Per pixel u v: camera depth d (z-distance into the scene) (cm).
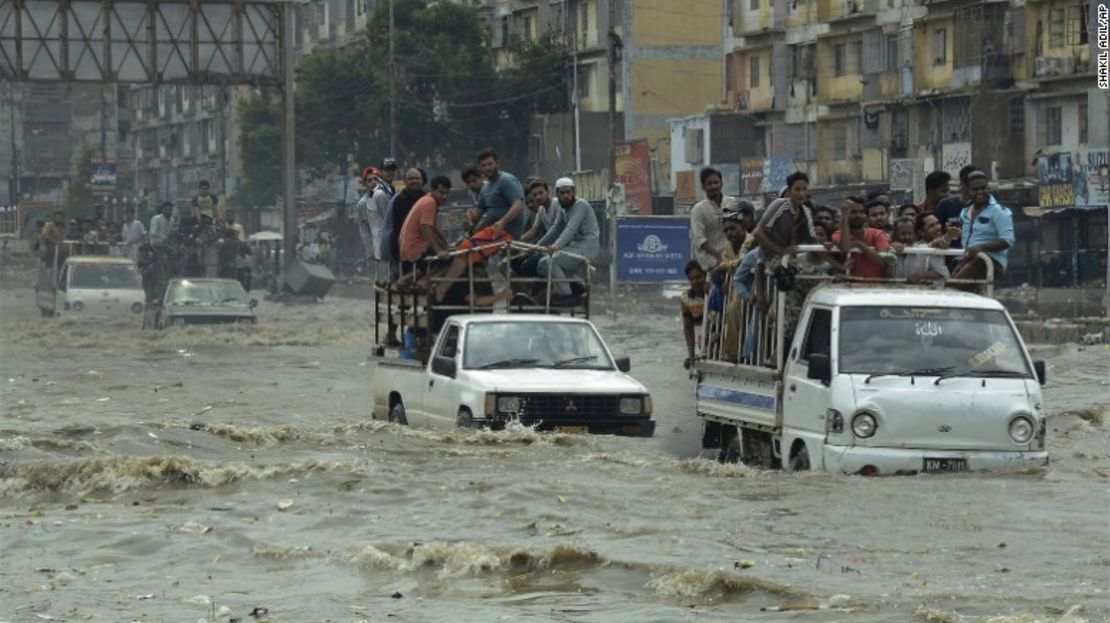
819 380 2875
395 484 2859
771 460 3070
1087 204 10538
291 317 9312
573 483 2834
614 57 13500
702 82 15425
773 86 13925
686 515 2516
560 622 1908
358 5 19375
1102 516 2430
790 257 3041
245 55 10006
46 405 4662
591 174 13750
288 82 10081
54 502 2859
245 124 17112
